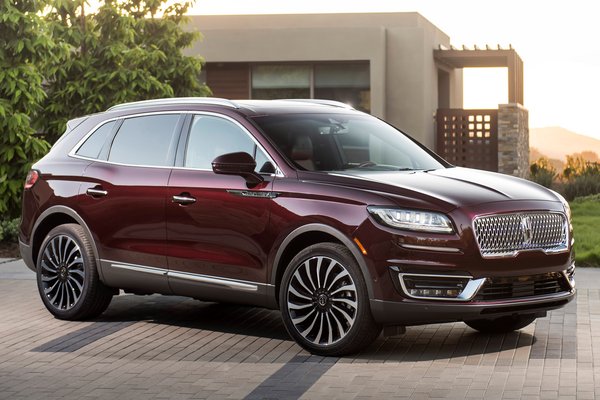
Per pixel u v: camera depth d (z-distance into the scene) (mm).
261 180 8891
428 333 9539
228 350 8898
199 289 9367
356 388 7387
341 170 9047
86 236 10297
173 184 9516
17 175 17391
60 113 19891
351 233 8227
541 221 8461
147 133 10047
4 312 10969
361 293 8227
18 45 16969
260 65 30906
